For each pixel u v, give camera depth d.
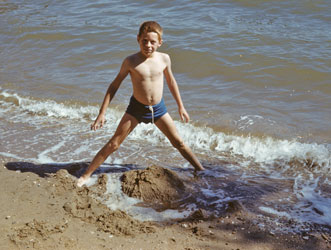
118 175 4.96
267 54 8.70
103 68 8.76
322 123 6.31
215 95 7.38
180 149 4.96
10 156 5.44
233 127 6.29
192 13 11.58
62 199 4.30
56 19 11.97
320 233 3.84
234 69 8.23
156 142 5.95
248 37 9.59
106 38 10.21
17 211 4.03
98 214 4.05
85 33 10.62
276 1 11.91
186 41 9.52
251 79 7.86
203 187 4.71
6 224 3.78
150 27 4.26
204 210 4.18
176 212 4.21
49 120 6.72
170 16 11.47
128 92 7.61
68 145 5.80
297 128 6.21
